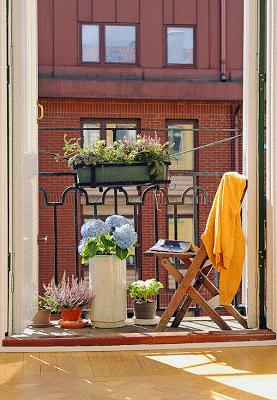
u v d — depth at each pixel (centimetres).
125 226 414
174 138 1289
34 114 436
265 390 289
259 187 401
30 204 417
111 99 1264
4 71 370
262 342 380
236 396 281
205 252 393
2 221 368
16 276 388
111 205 1238
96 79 1257
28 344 367
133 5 1283
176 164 1285
